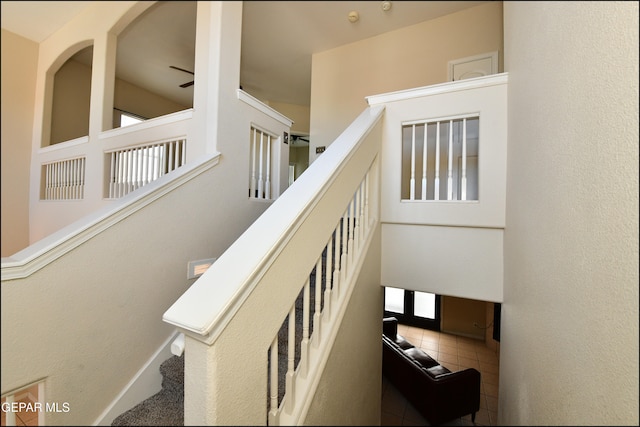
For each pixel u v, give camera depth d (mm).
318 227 1008
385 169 1716
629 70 513
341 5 2641
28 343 875
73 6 1346
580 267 677
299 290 898
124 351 1195
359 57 3262
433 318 4266
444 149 2330
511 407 1246
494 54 2703
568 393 722
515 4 1312
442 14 2875
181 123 1864
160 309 1362
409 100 1670
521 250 1145
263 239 788
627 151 516
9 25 1198
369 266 1530
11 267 834
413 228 1673
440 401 1790
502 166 1444
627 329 506
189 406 626
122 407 1157
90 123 1870
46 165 1525
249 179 1979
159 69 2842
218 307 608
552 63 863
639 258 478
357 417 1384
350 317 1289
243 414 681
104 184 1868
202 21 1812
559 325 781
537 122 986
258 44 2904
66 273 991
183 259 1490
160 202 1369
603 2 598
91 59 1925
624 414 510
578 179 695
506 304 1393
